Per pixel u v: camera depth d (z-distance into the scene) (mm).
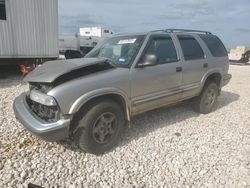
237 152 3928
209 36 5980
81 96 3320
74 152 3717
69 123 3305
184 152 3861
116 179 3119
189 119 5367
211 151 3928
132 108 4098
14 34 9664
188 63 5043
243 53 28000
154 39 4457
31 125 3275
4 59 9914
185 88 5055
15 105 3787
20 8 9672
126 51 4312
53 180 3043
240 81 11688
